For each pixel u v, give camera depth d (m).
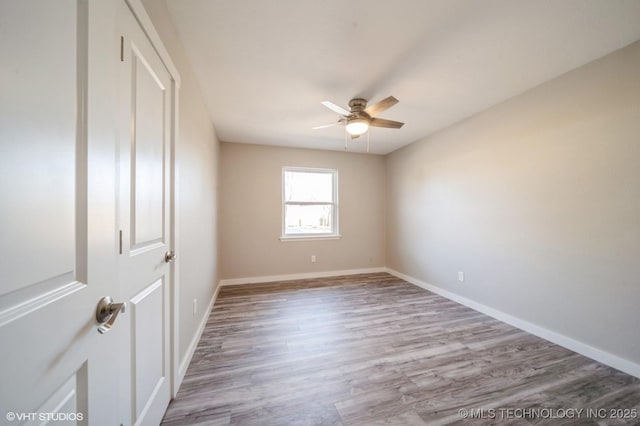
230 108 2.52
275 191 3.93
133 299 0.91
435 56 1.71
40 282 0.45
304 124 2.99
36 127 0.44
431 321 2.41
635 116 1.57
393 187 4.27
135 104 0.92
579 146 1.83
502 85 2.10
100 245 0.63
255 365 1.70
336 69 1.87
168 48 1.31
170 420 1.23
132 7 0.88
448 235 3.09
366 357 1.79
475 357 1.79
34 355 0.43
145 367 1.01
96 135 0.62
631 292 1.58
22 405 0.41
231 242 3.72
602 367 1.66
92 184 0.60
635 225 1.57
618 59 1.64
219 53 1.67
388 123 2.29
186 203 1.66
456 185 2.96
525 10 1.32
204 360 1.75
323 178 4.27
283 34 1.50
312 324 2.34
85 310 0.57
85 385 0.58
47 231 0.46
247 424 1.21
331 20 1.40
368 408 1.32
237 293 3.26
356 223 4.34
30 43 0.43
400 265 4.07
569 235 1.89
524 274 2.21
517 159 2.26
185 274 1.63
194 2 1.27
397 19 1.39
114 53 0.71
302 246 4.05
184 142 1.61
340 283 3.75
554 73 1.92
